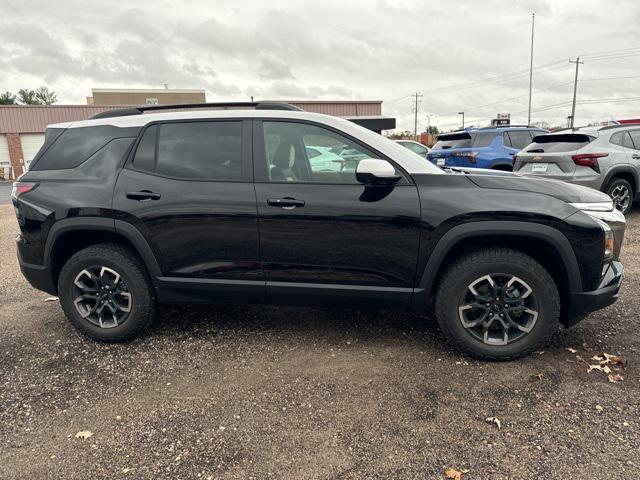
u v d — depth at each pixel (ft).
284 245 10.53
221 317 13.30
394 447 7.75
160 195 10.80
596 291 9.93
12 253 23.12
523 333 10.19
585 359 10.43
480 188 10.07
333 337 11.91
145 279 11.43
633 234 21.98
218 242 10.74
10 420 8.71
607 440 7.76
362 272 10.43
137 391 9.61
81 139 11.76
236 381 9.90
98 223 11.05
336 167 10.55
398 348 11.22
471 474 7.10
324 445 7.84
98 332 11.69
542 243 9.95
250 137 10.91
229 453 7.69
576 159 23.67
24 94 187.93
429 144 152.76
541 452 7.54
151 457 7.64
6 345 11.88
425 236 10.02
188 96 152.15
